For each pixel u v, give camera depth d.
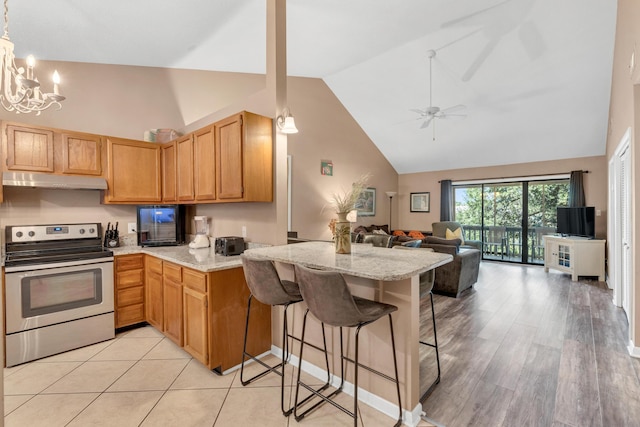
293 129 2.59
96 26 2.72
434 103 5.58
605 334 2.98
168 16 2.71
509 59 4.30
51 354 2.58
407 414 1.80
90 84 3.33
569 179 6.27
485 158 6.95
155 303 3.00
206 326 2.30
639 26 2.27
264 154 2.64
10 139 2.60
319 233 6.08
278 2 2.68
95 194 3.33
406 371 1.81
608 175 4.95
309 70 5.25
